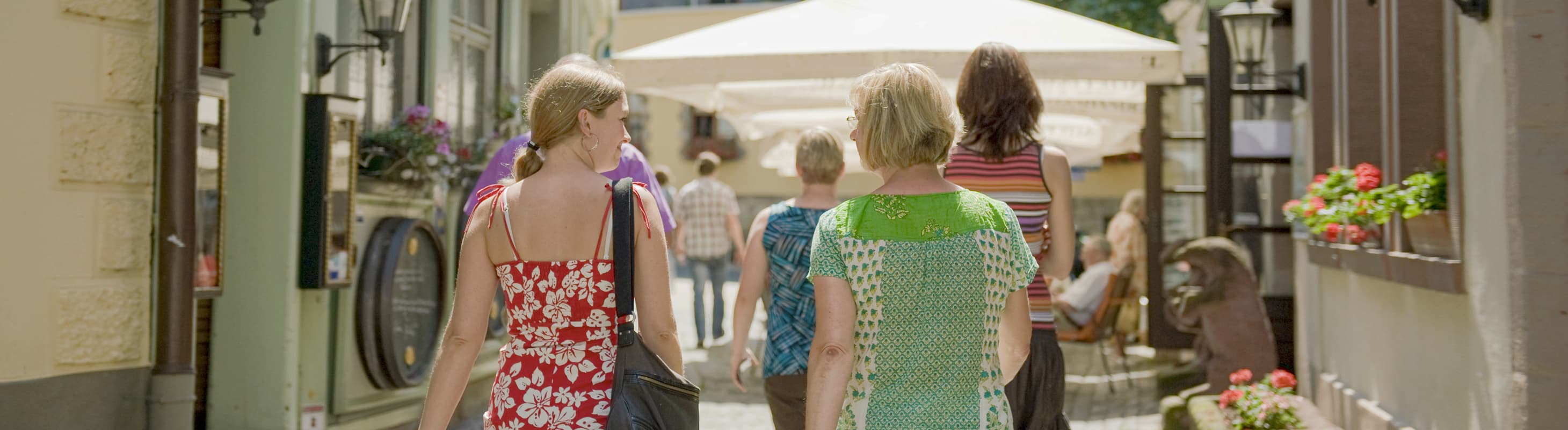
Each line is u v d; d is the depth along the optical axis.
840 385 3.21
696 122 34.34
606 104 3.54
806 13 10.70
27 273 5.32
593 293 3.42
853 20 10.41
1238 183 10.69
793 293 5.21
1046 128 14.59
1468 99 5.34
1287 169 10.64
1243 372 7.46
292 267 7.09
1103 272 12.22
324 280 7.13
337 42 7.61
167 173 5.80
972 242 3.30
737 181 33.78
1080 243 15.20
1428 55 6.53
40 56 5.36
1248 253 10.69
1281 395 7.23
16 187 5.28
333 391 7.55
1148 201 11.38
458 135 9.27
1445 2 5.68
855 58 9.62
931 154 3.35
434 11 8.68
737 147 33.72
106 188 5.66
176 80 5.79
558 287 3.42
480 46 9.73
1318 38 8.65
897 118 3.33
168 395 5.79
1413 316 6.28
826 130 5.38
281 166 7.07
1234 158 10.66
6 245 5.25
